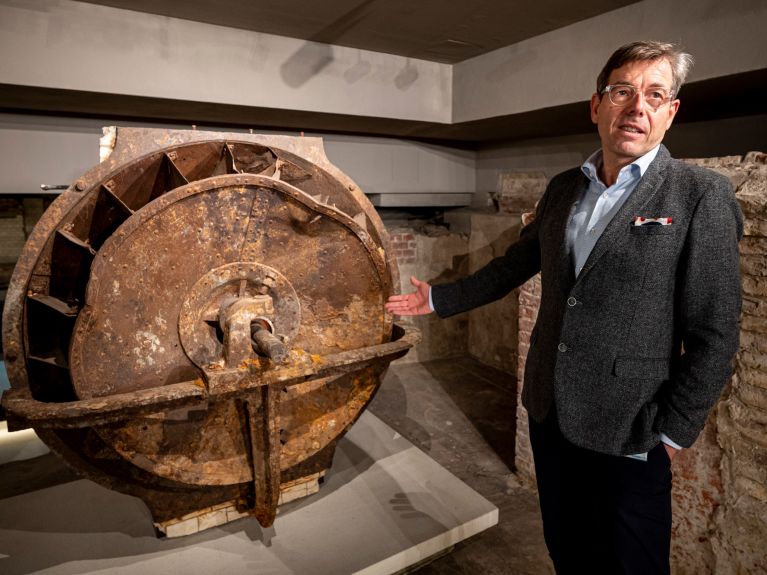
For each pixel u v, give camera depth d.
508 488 3.50
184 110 3.91
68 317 2.07
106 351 1.98
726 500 2.33
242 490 2.59
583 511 1.85
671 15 2.84
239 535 2.58
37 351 2.22
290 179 2.62
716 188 1.45
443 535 2.58
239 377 1.96
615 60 1.58
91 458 2.25
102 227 2.32
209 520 2.62
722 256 1.42
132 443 2.11
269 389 2.10
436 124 4.59
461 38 3.68
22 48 2.95
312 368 2.10
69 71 3.08
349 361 2.20
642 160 1.58
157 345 2.09
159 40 3.28
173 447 2.22
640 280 1.52
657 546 1.68
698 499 2.45
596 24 3.23
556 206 1.84
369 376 2.61
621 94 1.55
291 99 3.78
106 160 2.27
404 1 2.98
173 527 2.54
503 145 5.95
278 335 2.24
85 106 3.71
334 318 2.44
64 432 2.15
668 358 1.56
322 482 3.01
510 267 2.13
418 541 2.53
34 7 2.94
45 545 2.51
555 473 1.85
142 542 2.53
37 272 2.13
